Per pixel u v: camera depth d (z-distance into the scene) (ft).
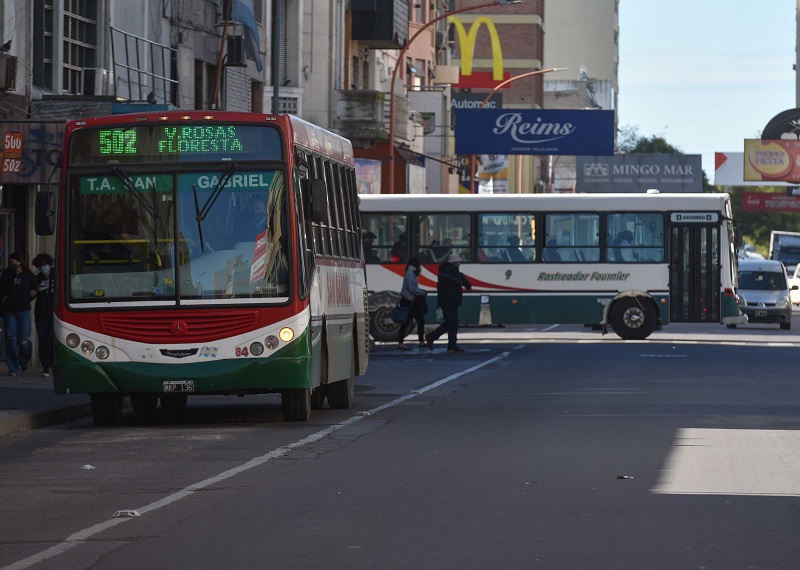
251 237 90.53
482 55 629.10
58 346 90.74
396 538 50.60
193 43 201.26
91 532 52.65
